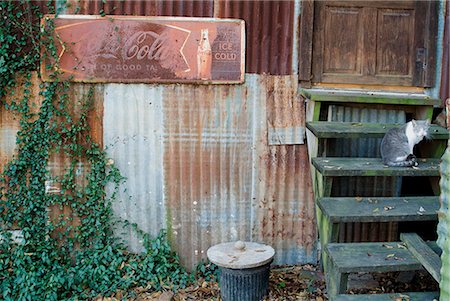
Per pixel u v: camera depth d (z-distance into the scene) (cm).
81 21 433
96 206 451
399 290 425
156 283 441
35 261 440
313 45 466
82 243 453
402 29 473
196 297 423
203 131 457
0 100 432
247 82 457
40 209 447
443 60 471
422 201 401
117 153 452
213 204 464
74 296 423
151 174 457
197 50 446
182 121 454
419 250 360
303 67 461
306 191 472
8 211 442
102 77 439
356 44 471
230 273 397
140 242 461
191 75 448
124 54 440
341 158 428
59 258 448
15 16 424
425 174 394
